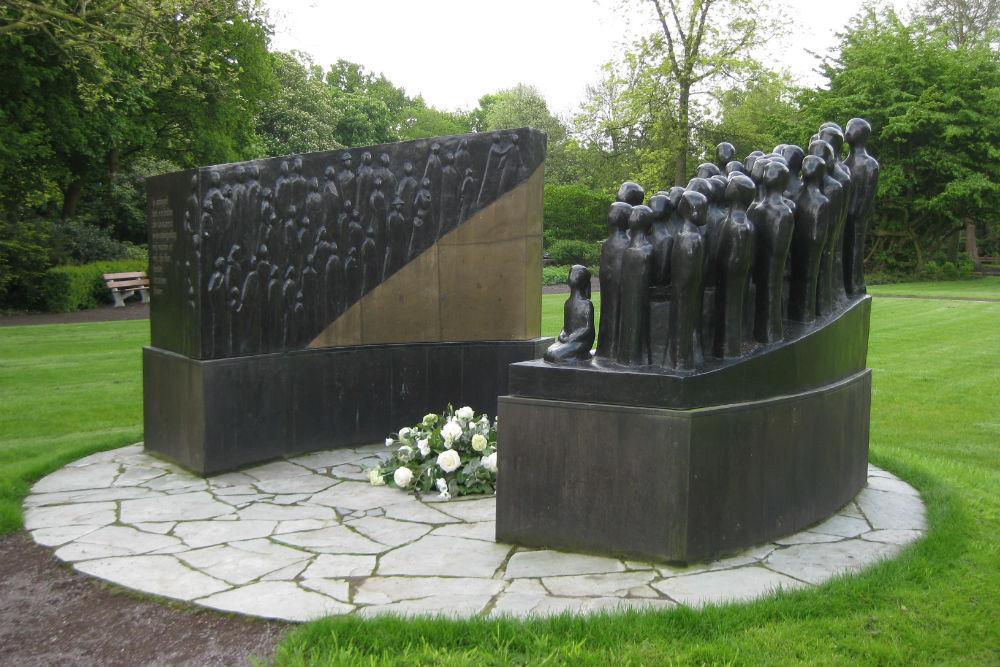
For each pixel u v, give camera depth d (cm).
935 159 3219
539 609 343
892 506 509
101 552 433
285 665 299
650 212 409
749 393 420
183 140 2555
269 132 3906
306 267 673
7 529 471
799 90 3550
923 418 855
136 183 2853
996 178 3241
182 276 623
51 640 336
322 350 686
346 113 5088
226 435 617
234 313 626
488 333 749
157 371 662
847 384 500
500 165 736
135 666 313
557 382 421
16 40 1589
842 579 367
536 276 763
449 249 735
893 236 3547
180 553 430
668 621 324
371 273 709
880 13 3694
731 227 403
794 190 473
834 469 489
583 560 407
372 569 400
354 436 712
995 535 446
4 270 1997
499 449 437
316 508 518
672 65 2534
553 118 5288
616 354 427
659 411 392
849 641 312
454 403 748
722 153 552
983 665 299
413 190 721
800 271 467
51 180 2308
